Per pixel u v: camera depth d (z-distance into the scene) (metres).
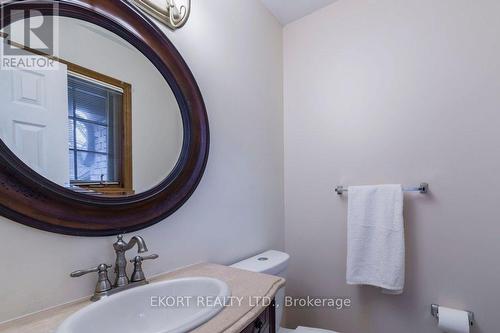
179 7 1.01
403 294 1.35
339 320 1.55
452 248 1.24
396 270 1.26
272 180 1.65
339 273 1.57
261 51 1.58
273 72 1.71
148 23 0.88
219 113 1.22
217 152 1.20
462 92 1.23
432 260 1.28
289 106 1.81
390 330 1.38
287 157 1.81
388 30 1.44
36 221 0.60
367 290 1.46
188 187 1.00
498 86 1.15
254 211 1.45
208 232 1.13
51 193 0.62
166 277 0.89
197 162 1.04
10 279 0.57
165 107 0.96
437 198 1.28
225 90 1.27
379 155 1.44
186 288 0.82
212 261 1.14
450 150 1.25
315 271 1.66
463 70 1.23
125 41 0.83
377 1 1.48
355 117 1.53
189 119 1.02
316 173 1.67
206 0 1.17
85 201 0.68
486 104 1.17
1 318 0.56
